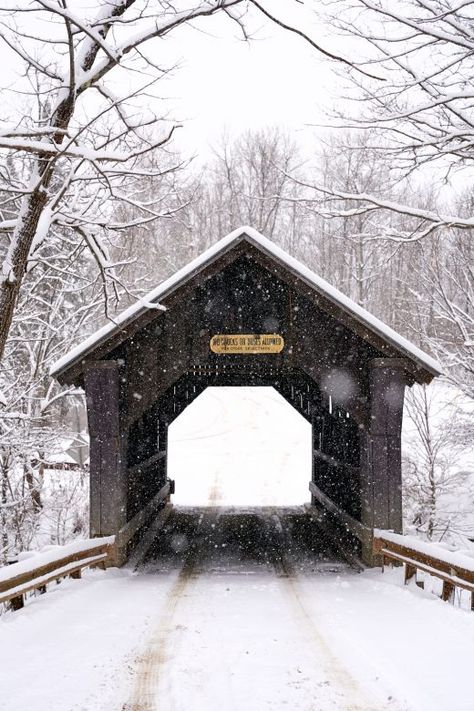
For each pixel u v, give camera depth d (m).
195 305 12.28
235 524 17.42
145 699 4.89
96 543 10.85
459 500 17.53
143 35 6.62
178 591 9.92
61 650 6.19
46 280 15.33
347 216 10.26
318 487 19.02
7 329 7.77
